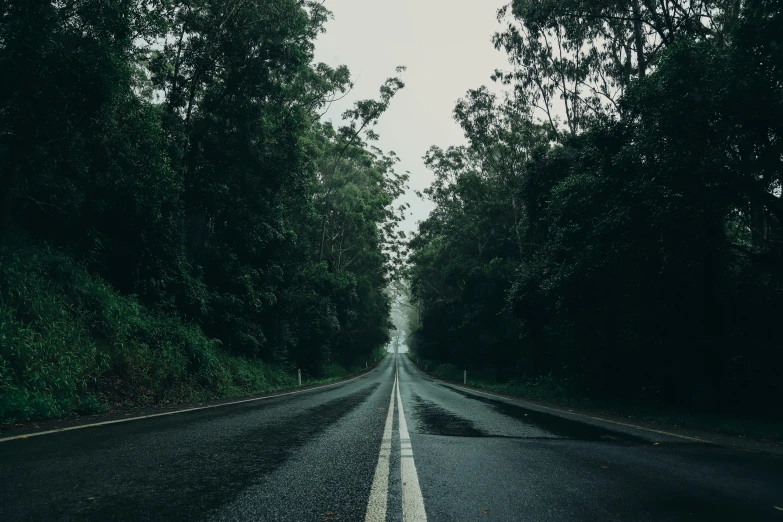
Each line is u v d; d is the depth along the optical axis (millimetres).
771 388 10703
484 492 2990
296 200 23875
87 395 7965
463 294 35688
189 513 2416
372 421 6848
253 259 21172
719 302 12203
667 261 11781
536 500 2838
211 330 18078
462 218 38000
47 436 4809
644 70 17375
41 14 8766
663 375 13375
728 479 3641
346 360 50625
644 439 6043
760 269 12383
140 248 13742
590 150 14180
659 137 10523
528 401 14734
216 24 17172
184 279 15609
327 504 2654
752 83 9211
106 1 9984
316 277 31078
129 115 12094
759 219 15016
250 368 18562
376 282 52375
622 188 12055
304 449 4375
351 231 39594
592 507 2723
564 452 4625
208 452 4086
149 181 12680
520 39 22016
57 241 11602
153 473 3258
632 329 14617
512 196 29000
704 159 9633
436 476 3404
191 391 11859
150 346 11992
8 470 3236
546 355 23531
